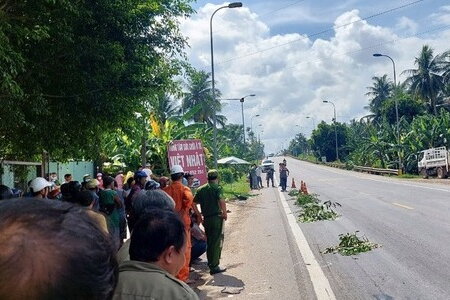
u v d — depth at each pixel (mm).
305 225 14758
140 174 9641
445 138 41406
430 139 42531
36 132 8695
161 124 24125
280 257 10023
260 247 11359
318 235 12695
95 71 8352
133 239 2701
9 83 5898
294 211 18984
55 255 970
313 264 9211
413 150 43375
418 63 63094
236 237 13328
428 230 12383
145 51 9242
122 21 8586
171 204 4750
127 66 8797
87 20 7988
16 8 6934
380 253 9914
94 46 7973
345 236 11109
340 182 36562
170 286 2389
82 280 995
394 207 18000
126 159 23812
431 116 46969
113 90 8852
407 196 22047
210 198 8695
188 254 7461
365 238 11719
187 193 7719
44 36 6598
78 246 1002
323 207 17641
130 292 2332
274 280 8109
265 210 20234
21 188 12891
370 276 8117
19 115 7141
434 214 15297
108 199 8625
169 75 10312
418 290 7172
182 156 15539
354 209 18109
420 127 44125
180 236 2742
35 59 7766
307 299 6926
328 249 10516
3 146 9555
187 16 9945
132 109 9906
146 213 2791
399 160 44438
